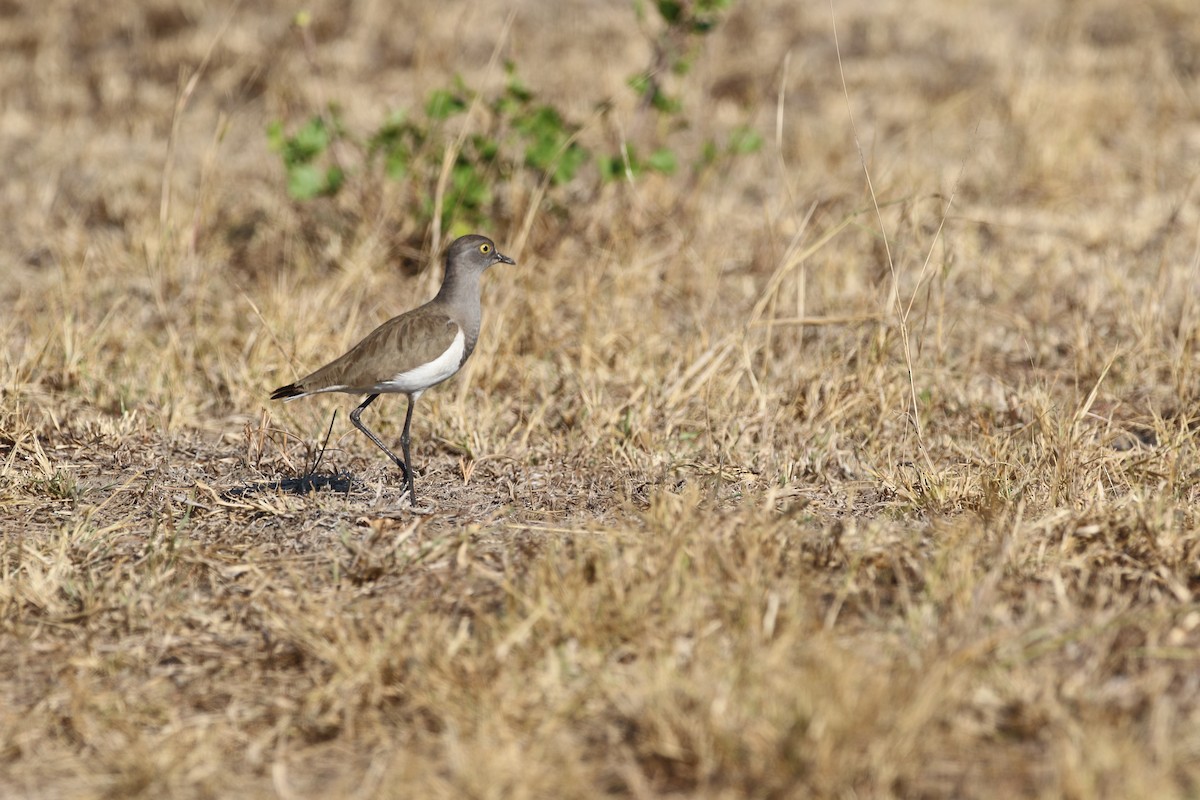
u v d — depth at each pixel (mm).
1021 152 21219
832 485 11328
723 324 15234
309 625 8812
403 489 11422
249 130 23188
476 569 9594
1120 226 18562
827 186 20062
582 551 9531
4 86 24891
